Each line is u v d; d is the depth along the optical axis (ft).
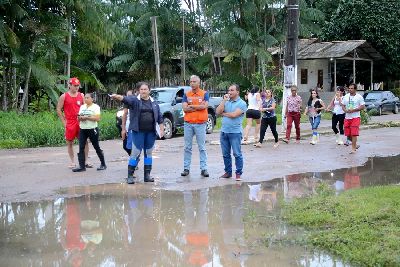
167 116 63.52
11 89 76.07
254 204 28.71
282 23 115.75
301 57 122.01
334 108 54.54
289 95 57.41
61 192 31.94
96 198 30.45
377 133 67.77
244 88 112.27
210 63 117.50
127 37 114.11
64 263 19.94
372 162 43.57
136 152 34.32
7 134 56.65
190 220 25.66
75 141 57.41
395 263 18.56
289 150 50.44
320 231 22.86
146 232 23.82
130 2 118.21
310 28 118.83
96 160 44.21
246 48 105.70
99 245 22.06
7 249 21.58
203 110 36.35
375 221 23.32
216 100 70.59
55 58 78.33
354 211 24.93
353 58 121.08
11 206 28.73
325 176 37.17
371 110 106.93
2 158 45.62
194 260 20.16
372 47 124.47
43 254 20.95
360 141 58.18
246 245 21.75
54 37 74.74
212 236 23.07
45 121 63.62
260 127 52.80
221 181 35.17
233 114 34.76
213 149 50.93
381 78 137.90
